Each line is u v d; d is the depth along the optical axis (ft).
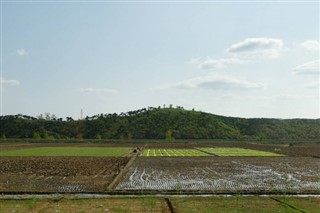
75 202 73.36
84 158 195.42
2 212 64.28
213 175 123.24
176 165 158.71
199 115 625.41
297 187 97.81
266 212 64.23
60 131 570.46
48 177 118.52
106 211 64.95
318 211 65.21
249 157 207.41
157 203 72.49
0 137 512.63
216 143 418.92
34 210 65.77
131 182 106.83
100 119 620.49
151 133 544.62
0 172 132.16
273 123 637.71
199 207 68.13
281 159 193.98
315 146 349.20
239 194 83.97
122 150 273.75
